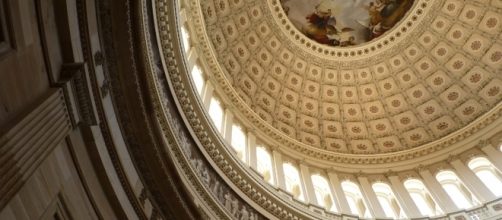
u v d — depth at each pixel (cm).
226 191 1409
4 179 548
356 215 1766
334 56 2756
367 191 2136
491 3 2420
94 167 811
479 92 2461
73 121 734
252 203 1464
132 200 902
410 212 1933
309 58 2753
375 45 2728
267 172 1914
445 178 2170
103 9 852
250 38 2569
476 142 2272
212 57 2136
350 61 2756
